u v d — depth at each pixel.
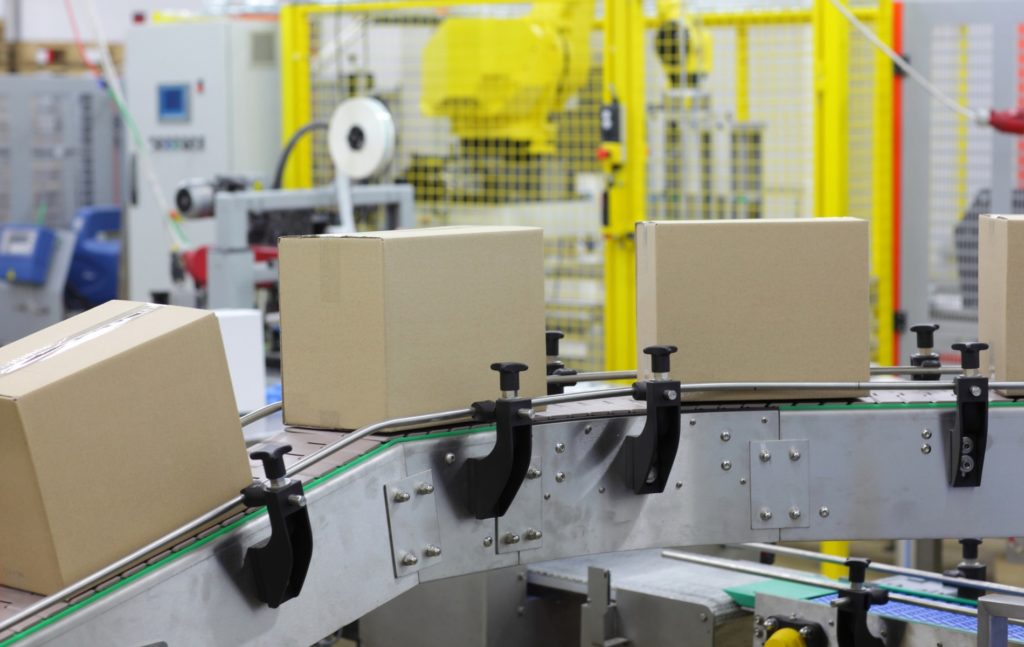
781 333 1.85
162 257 5.91
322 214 4.61
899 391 1.92
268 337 4.50
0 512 1.35
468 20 5.14
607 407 1.80
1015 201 4.36
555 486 1.73
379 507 1.57
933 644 1.92
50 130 7.28
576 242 5.25
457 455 1.65
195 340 1.44
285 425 1.74
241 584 1.43
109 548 1.35
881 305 4.54
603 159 4.71
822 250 1.85
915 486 1.87
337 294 1.64
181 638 1.38
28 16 9.67
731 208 4.90
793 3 5.23
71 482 1.32
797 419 1.84
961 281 4.45
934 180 4.46
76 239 6.47
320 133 5.61
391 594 1.58
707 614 2.15
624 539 1.79
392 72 5.73
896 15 4.44
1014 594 2.06
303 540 1.43
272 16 6.44
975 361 1.83
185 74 5.72
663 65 5.05
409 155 5.44
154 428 1.39
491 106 5.14
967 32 4.37
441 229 1.73
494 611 2.40
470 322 1.67
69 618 1.28
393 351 1.60
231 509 1.44
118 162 7.54
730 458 1.83
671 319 1.81
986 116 4.03
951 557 3.70
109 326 1.48
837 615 1.96
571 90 5.26
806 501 1.85
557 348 1.96
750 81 5.31
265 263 4.32
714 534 1.83
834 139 4.52
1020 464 1.88
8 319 6.32
